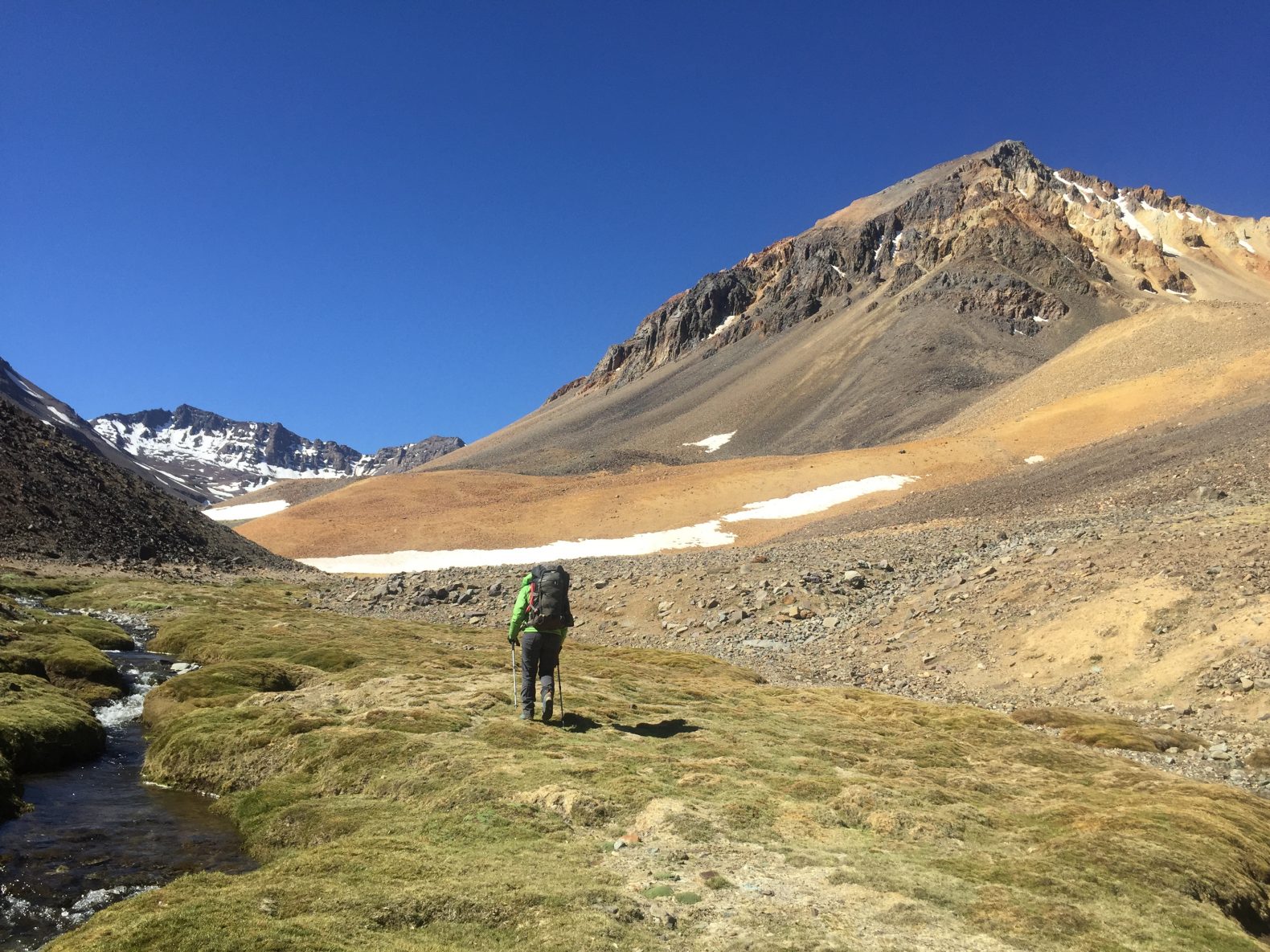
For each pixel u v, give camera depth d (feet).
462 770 34.83
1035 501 188.96
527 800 31.42
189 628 99.40
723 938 21.25
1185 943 22.40
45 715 46.42
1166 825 32.24
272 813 33.71
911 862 27.43
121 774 42.83
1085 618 80.74
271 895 23.15
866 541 147.74
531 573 46.50
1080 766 46.50
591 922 21.50
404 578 172.45
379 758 37.47
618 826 29.48
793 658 96.99
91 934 20.88
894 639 94.99
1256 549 79.87
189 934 20.34
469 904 22.62
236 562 232.32
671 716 49.80
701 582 130.52
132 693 66.74
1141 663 71.41
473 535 360.48
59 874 28.45
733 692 65.00
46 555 174.40
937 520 205.16
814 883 25.12
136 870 29.04
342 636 96.27
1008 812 34.78
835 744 45.37
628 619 126.31
